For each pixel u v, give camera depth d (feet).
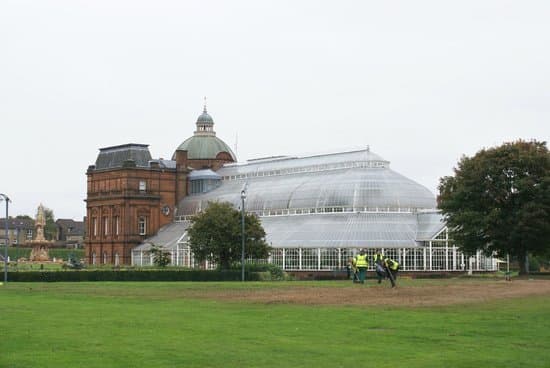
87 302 180.45
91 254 595.06
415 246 422.82
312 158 539.70
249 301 181.06
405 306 165.17
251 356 100.01
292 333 120.47
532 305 166.20
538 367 93.91
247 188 547.90
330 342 111.65
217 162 627.05
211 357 98.99
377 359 98.58
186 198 586.04
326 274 427.74
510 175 339.16
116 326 128.67
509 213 337.93
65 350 103.55
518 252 343.67
